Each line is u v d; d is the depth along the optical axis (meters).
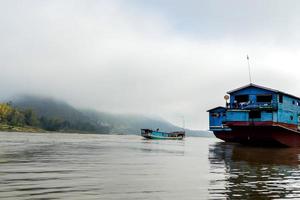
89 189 13.57
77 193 12.77
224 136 68.25
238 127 51.03
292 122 54.53
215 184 15.51
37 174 17.08
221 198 12.63
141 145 52.34
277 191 14.15
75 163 22.52
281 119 50.53
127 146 47.84
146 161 25.36
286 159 29.28
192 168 21.48
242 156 31.94
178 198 12.45
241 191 13.98
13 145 40.84
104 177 16.69
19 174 16.92
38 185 14.09
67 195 12.38
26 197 11.89
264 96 51.06
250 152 38.03
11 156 26.16
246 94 51.97
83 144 50.19
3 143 44.97
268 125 48.78
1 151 30.69
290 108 54.03
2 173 17.16
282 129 50.03
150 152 35.72
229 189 14.34
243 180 16.80
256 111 50.03
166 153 34.72
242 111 50.25
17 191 12.82
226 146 52.53
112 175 17.47
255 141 52.06
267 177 17.98
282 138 50.47
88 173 17.95
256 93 51.28
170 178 17.00
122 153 33.16
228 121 51.06
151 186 14.61
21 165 20.62
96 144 51.75
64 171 18.48
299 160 28.56
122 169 20.11
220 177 17.70
